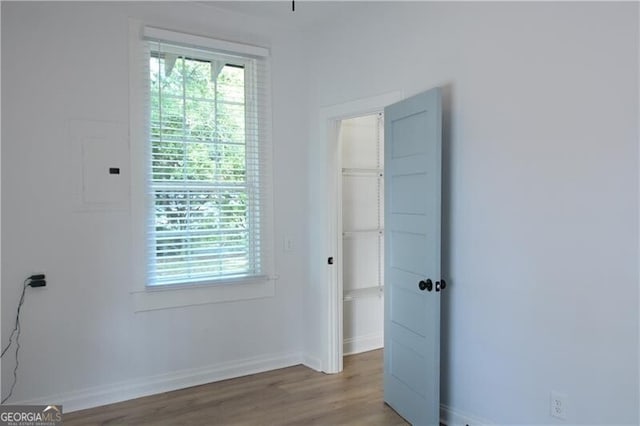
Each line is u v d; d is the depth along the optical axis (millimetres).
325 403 2992
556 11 2146
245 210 3482
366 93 3195
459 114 2600
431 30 2746
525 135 2281
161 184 3135
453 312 2676
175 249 3193
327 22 3480
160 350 3145
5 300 2652
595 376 2045
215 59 3332
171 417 2777
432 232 2504
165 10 3100
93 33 2865
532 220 2264
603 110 1995
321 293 3547
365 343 4055
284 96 3627
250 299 3508
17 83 2654
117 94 2949
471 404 2580
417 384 2645
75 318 2854
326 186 3504
